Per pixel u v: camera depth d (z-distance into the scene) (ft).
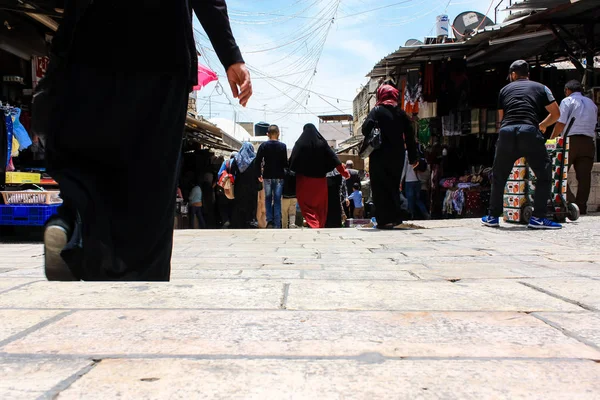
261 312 4.92
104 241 5.90
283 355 3.66
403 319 4.71
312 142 25.05
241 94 6.49
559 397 2.93
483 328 4.42
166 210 6.53
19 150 20.83
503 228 18.57
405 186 32.81
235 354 3.67
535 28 29.40
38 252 14.21
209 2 6.41
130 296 5.47
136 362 3.50
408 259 11.03
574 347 3.90
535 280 7.06
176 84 6.22
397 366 3.44
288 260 11.19
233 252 13.06
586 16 27.30
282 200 29.14
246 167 28.14
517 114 17.48
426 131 36.78
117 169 6.17
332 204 28.25
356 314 4.89
